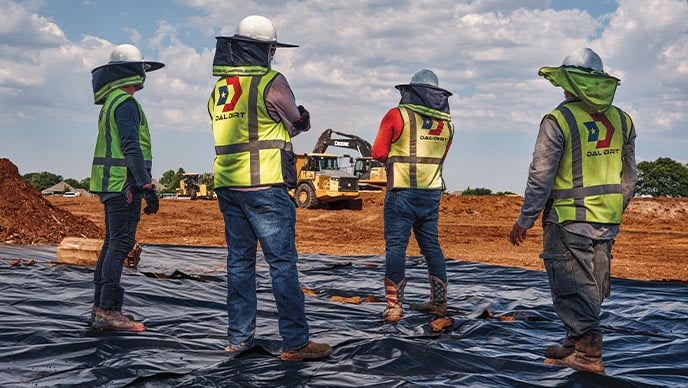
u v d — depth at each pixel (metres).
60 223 13.96
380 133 6.14
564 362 4.33
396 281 6.11
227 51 4.46
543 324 6.12
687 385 4.24
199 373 4.08
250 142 4.40
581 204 4.21
